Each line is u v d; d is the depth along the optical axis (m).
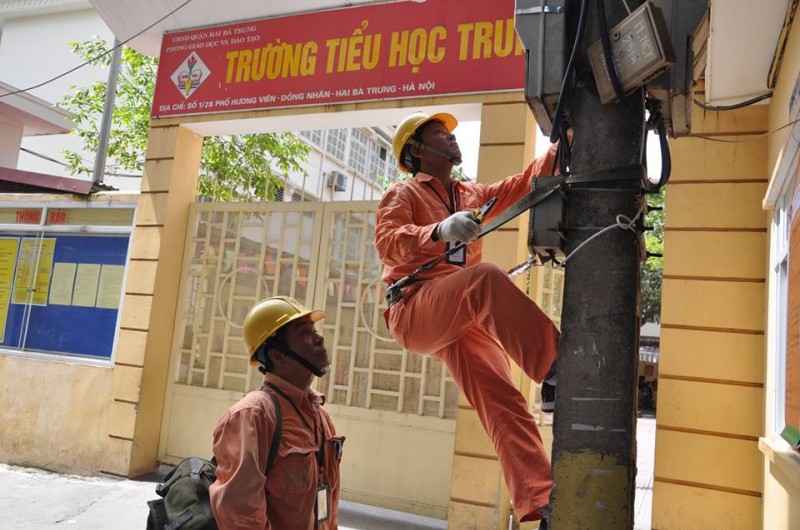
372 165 18.94
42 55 14.39
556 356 1.94
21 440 6.65
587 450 1.66
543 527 1.92
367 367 5.74
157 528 2.54
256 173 10.44
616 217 1.74
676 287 4.57
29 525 5.03
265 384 2.81
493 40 5.19
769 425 3.94
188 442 6.29
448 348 2.36
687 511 4.33
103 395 6.38
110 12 6.69
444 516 5.27
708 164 4.62
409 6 5.54
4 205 7.29
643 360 21.77
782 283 3.74
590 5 1.88
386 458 5.52
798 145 3.03
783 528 3.25
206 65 6.41
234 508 2.42
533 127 5.26
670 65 1.64
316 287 6.02
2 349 7.02
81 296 6.81
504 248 4.91
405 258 2.35
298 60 5.96
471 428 4.87
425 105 5.38
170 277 6.47
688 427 4.41
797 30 3.48
